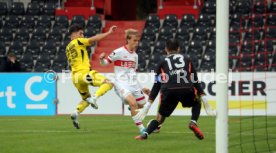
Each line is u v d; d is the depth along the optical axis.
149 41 59.62
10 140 28.56
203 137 27.39
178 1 66.31
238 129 33.41
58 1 66.81
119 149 25.20
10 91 47.41
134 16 78.56
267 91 44.25
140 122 29.12
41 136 30.25
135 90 30.70
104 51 60.09
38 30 63.19
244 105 44.66
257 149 25.45
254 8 60.50
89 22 63.06
